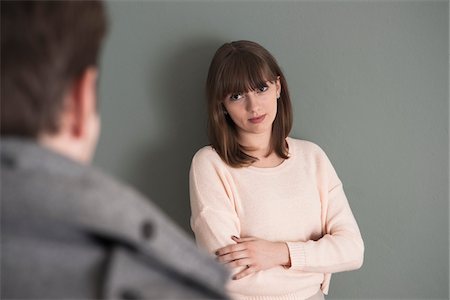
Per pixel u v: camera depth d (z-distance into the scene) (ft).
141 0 5.07
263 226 4.78
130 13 5.08
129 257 1.38
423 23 5.22
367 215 5.44
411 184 5.42
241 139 4.98
